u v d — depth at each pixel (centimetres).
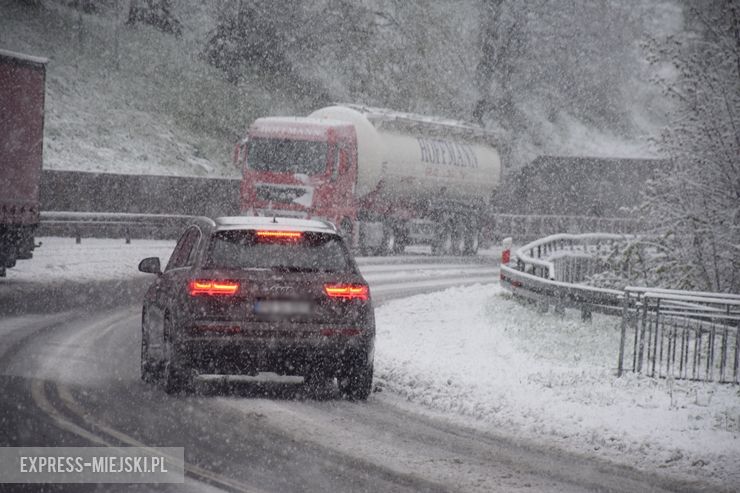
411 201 9312
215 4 14275
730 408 2852
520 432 2436
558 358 3725
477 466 2028
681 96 5156
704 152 5072
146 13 13725
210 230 2684
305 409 2561
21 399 2464
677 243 5188
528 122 16612
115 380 2859
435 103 15538
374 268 7650
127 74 12631
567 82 16575
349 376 2708
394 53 15262
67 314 4331
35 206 5291
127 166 10912
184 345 2556
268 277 2594
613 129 18038
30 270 5931
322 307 2617
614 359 3738
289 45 14750
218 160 12169
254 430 2256
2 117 4984
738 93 5050
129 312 4522
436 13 15862
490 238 10638
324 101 14650
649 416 2675
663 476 2066
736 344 3372
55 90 11575
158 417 2342
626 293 3409
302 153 8200
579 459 2177
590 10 16325
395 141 8888
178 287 2638
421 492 1792
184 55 13650
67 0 13088
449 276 7381
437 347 3881
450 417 2573
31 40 12125
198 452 2014
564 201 14425
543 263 5269
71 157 10575
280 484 1797
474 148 10131
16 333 3716
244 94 13712
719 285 5078
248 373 2652
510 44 15775
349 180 8312
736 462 2206
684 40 5212
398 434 2306
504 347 3928
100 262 6550
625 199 14038
